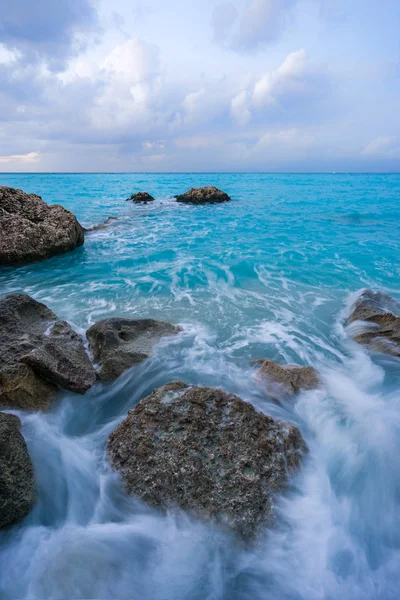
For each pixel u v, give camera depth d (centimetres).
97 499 323
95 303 763
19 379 407
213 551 276
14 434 330
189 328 636
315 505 317
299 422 420
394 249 1296
